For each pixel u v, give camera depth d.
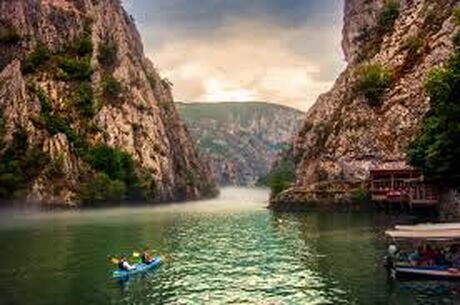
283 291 48.62
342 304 43.09
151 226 110.69
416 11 156.75
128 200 189.50
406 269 50.62
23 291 49.41
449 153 81.06
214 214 145.38
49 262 64.50
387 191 112.69
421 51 142.00
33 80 191.12
